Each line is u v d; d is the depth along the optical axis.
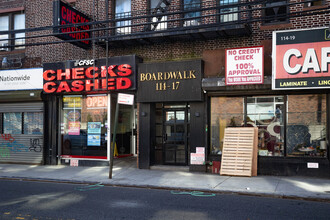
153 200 8.15
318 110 11.22
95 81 13.85
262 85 11.45
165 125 13.59
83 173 12.52
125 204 7.71
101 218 6.52
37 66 15.63
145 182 10.48
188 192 9.21
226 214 6.81
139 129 13.45
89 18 14.59
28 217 6.59
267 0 9.32
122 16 14.19
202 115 12.47
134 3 13.98
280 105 11.70
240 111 12.24
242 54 11.69
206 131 12.39
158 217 6.59
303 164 11.12
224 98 12.47
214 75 12.35
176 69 12.62
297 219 6.46
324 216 6.67
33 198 8.37
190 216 6.66
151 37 12.62
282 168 11.37
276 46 11.17
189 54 12.93
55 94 14.92
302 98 11.42
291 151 11.50
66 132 15.05
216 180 10.69
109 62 13.67
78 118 14.86
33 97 14.95
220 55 12.33
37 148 15.24
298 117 11.45
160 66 12.89
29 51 15.87
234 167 11.53
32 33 15.83
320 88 10.63
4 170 13.53
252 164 11.45
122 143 16.22
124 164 14.44
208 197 8.52
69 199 8.25
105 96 14.39
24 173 12.67
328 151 10.93
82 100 14.83
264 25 11.91
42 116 15.25
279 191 8.91
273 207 7.43
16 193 9.04
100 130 14.43
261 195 8.70
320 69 10.62
